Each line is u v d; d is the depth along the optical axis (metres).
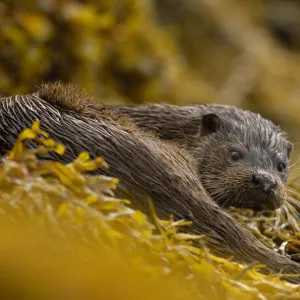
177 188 9.83
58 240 7.64
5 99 10.20
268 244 11.93
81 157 8.54
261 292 8.70
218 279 8.26
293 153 22.94
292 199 13.52
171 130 14.55
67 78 19.64
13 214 7.74
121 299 7.55
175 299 7.84
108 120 10.34
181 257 8.40
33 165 8.28
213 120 14.27
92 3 20.86
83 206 8.04
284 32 30.77
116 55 20.77
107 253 7.86
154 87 21.38
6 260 7.22
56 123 9.70
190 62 27.36
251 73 27.52
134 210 8.93
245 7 30.00
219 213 10.07
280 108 27.12
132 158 9.67
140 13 21.39
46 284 7.24
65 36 19.59
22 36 18.94
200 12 28.11
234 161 13.76
